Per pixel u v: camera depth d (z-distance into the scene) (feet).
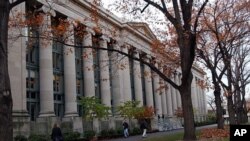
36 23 74.33
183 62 64.34
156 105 220.02
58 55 137.28
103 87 160.66
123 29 170.30
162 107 232.32
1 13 37.09
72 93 133.80
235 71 139.54
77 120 125.59
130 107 152.25
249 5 104.12
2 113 35.27
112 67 166.91
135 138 117.70
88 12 143.64
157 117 200.03
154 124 181.88
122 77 179.01
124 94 178.70
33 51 122.62
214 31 94.17
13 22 82.17
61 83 136.46
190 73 65.16
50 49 123.34
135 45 181.88
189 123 64.03
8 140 35.14
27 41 108.99
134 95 193.98
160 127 191.62
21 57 107.86
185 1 64.90
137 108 153.38
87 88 145.79
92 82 147.33
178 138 82.48
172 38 104.58
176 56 105.50
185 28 64.64
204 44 132.46
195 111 272.72
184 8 64.90
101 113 127.65
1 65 36.01
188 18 64.80
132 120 160.56
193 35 61.52
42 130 108.88
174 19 66.03
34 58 122.83
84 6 140.26
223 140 71.61
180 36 65.26
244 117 190.49
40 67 121.80
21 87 106.52
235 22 184.14
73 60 136.26
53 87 128.36
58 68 135.95
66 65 135.03
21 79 106.93
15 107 102.78
